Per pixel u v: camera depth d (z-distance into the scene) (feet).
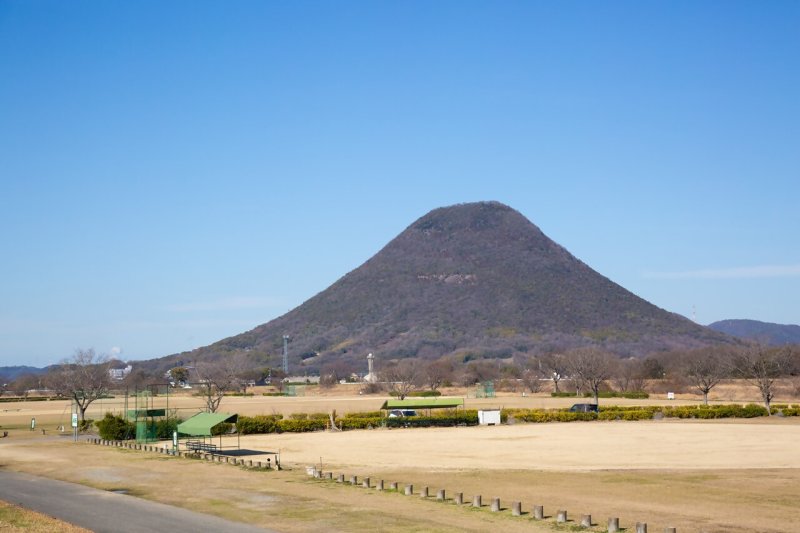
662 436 258.37
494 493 148.36
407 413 335.88
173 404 456.86
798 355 537.24
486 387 550.77
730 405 362.12
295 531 113.50
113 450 230.68
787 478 163.53
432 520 120.06
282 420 302.66
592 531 112.57
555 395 517.14
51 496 146.10
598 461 197.16
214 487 155.43
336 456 213.05
